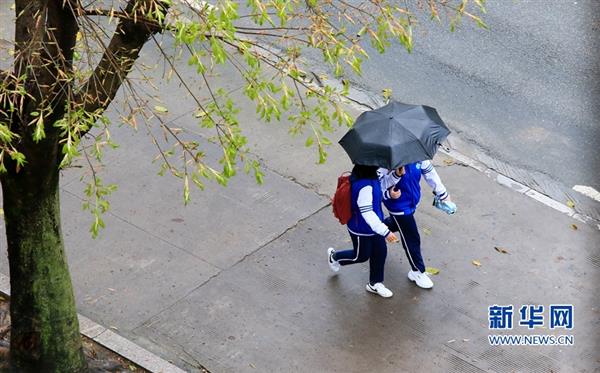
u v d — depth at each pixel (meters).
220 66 32.91
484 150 29.70
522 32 34.53
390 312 23.66
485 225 26.58
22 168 17.53
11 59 29.98
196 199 27.38
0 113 16.30
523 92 31.98
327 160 29.06
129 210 26.94
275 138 29.92
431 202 27.42
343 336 22.98
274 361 22.28
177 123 30.27
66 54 16.55
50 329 19.81
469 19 35.03
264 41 32.28
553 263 25.23
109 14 15.59
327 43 15.95
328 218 26.86
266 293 24.25
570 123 30.69
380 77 32.81
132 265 25.08
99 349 22.14
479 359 22.39
